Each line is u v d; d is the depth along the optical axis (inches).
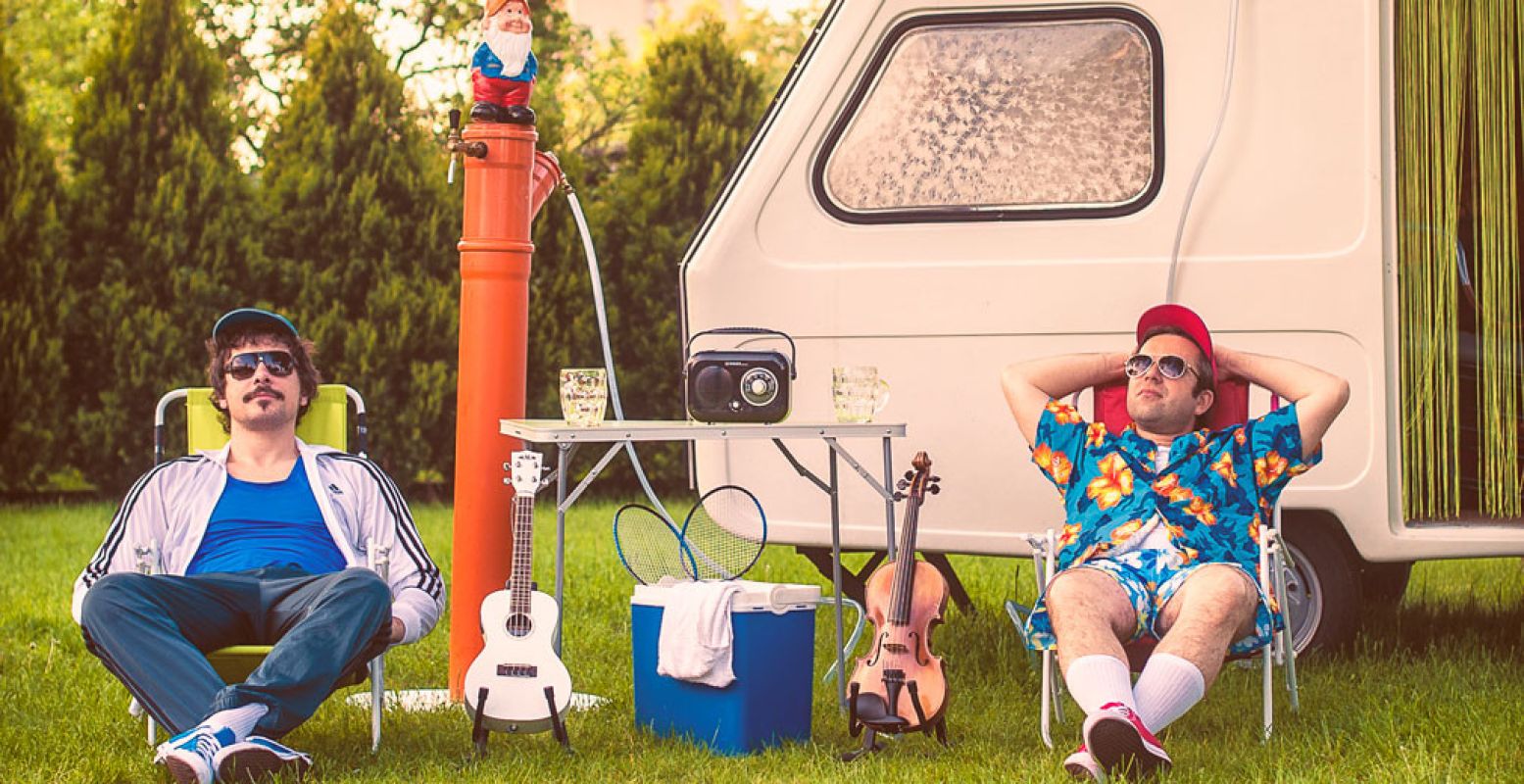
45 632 237.6
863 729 162.9
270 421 169.8
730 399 172.1
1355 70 201.6
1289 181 203.0
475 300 187.9
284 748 142.9
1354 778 145.9
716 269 215.6
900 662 160.4
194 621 156.5
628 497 458.0
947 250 210.8
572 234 445.7
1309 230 202.7
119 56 438.3
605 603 263.3
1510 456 207.3
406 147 443.8
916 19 212.8
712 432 166.4
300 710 146.8
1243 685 193.3
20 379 430.9
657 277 450.9
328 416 181.8
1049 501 208.2
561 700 158.6
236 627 159.6
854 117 214.1
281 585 159.8
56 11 767.1
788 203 214.7
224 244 435.5
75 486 487.2
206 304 435.5
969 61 211.8
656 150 453.1
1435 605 261.1
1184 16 205.8
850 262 213.0
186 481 169.9
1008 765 152.1
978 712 181.5
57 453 439.5
